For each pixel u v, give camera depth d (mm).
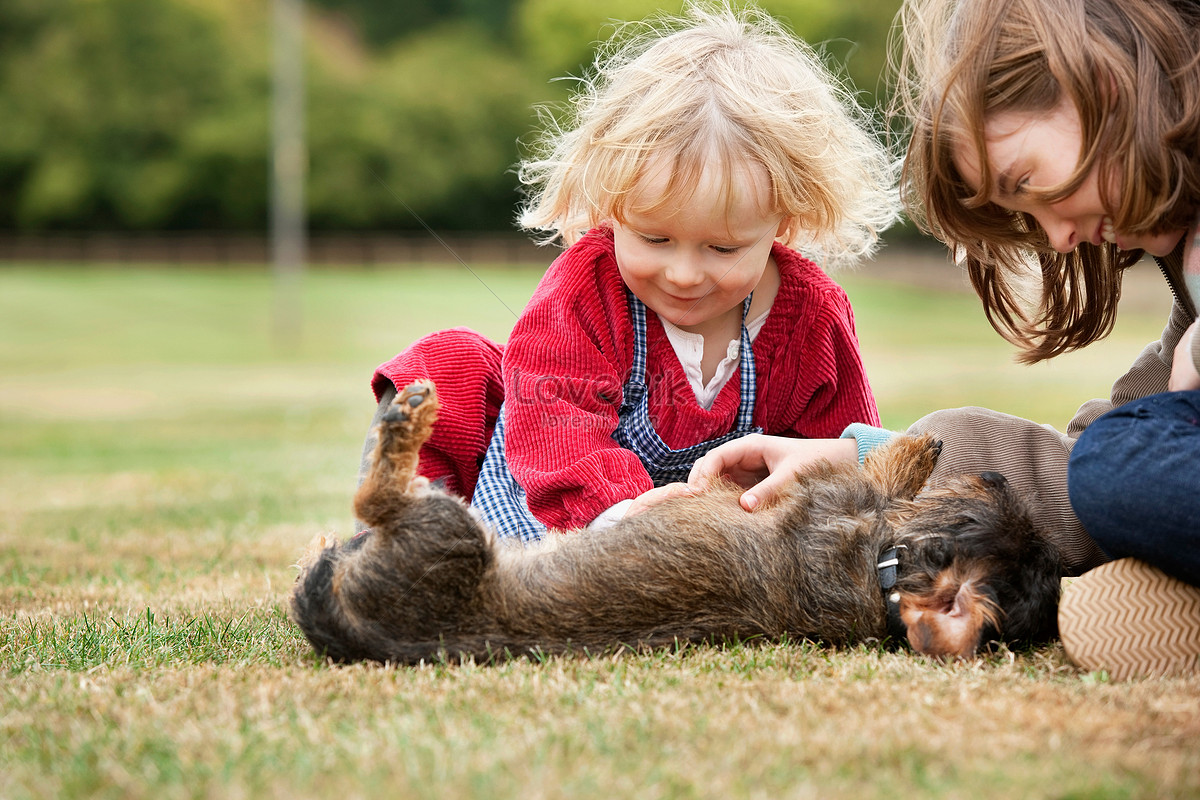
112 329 25734
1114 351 18391
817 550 2990
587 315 3566
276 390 15891
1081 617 2633
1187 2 2803
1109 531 2611
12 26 47750
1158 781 1894
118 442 10461
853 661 2699
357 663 2811
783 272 3711
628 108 3432
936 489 3049
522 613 2914
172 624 3336
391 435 2887
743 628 2977
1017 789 1872
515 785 1917
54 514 6188
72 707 2420
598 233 3701
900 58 3672
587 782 1920
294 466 8484
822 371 3703
